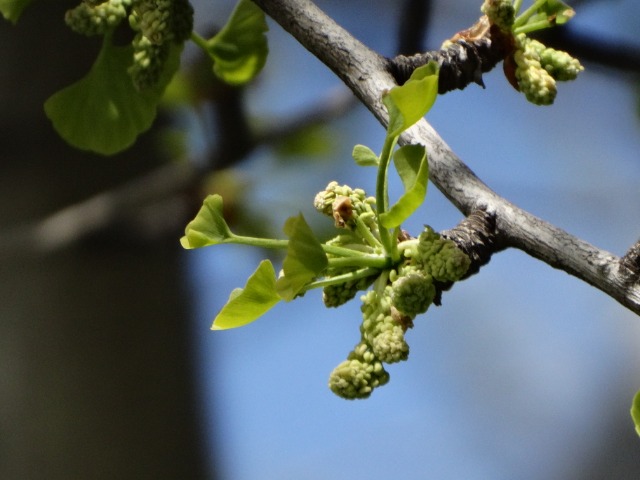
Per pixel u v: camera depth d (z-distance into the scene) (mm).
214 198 1120
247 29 1188
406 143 1123
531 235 1109
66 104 1180
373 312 1120
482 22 1139
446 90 1134
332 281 1119
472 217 1114
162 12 1137
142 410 1412
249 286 1111
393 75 1126
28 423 1368
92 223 1426
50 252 1413
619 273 1099
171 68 1179
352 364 1118
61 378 1385
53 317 1396
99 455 1372
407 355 1114
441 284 1117
